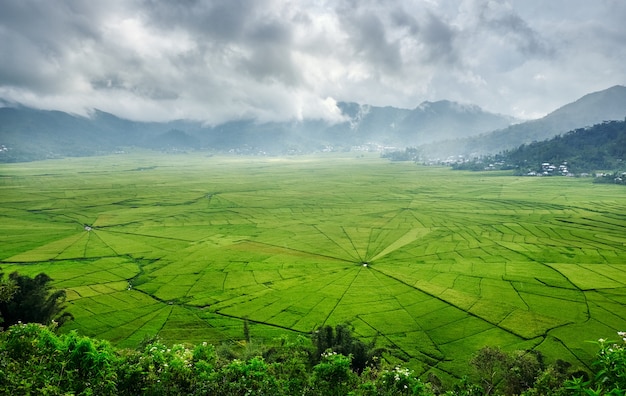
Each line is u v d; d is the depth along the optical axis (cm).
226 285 8738
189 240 12738
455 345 6025
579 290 8144
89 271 9588
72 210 17325
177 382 2111
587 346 5900
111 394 1898
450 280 8894
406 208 18138
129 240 12669
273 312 7300
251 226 14800
